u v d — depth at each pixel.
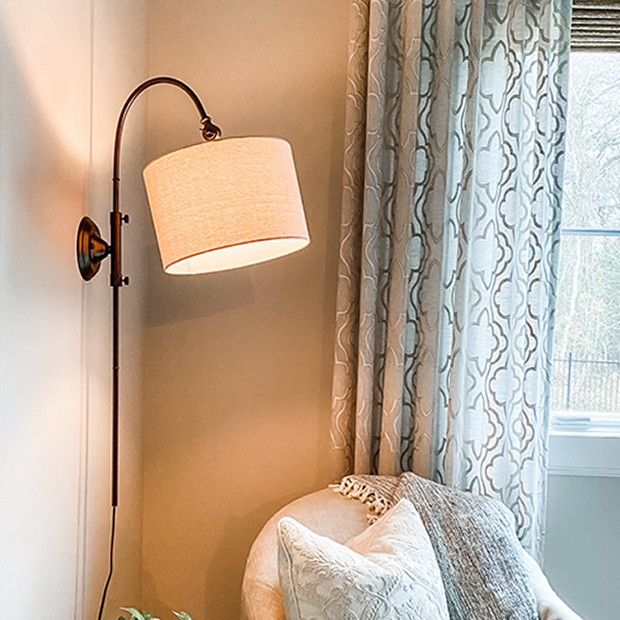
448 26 2.00
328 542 1.47
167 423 2.22
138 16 2.04
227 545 2.24
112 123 1.79
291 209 1.48
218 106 2.16
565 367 2.34
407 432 2.11
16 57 1.22
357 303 2.10
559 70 2.04
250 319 2.20
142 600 2.25
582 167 2.30
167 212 1.44
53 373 1.43
